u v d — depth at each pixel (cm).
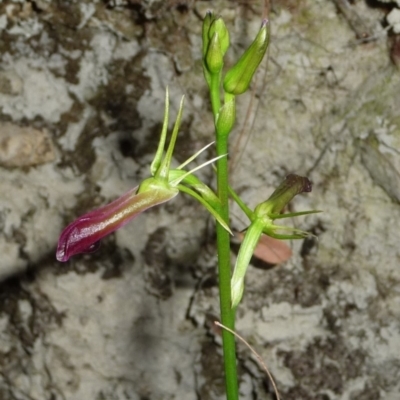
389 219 37
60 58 38
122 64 38
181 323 39
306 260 38
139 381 39
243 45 37
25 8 37
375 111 36
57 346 39
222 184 28
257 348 38
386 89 36
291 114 37
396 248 37
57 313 39
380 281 38
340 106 37
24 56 38
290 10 37
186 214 38
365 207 37
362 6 36
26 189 38
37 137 38
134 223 38
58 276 39
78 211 38
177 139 38
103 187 38
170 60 37
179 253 38
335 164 37
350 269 38
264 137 37
